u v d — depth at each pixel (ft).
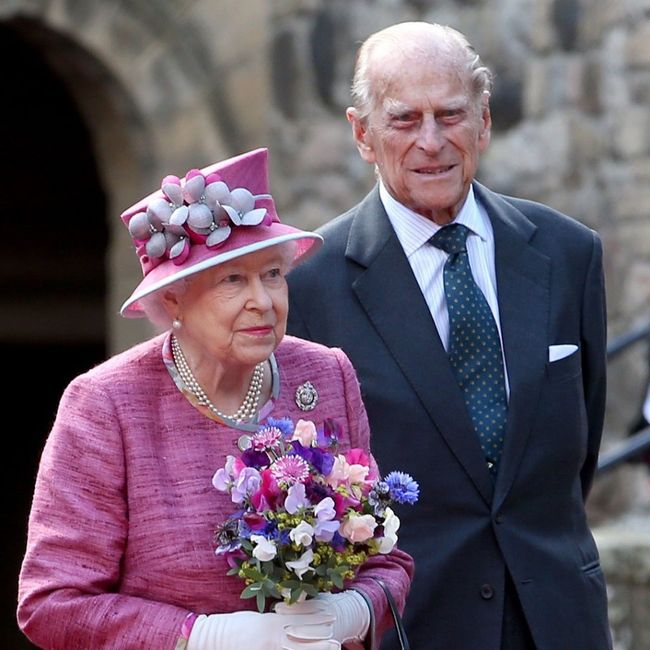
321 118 89.86
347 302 43.34
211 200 33.50
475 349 42.75
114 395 34.40
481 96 42.47
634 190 88.94
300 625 32.73
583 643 42.63
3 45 119.96
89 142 126.52
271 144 89.66
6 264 130.52
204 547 33.60
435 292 43.37
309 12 89.76
